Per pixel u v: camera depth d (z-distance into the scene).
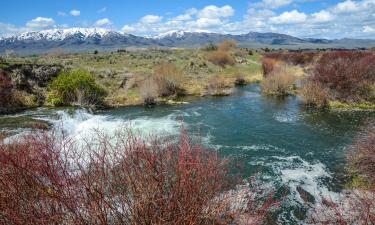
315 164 12.91
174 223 3.79
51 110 21.98
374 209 6.82
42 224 3.54
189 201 4.06
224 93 30.92
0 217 3.60
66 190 3.92
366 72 26.22
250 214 5.42
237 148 14.87
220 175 5.90
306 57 51.16
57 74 28.56
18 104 22.64
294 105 25.34
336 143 15.64
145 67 40.00
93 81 25.83
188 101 27.77
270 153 14.21
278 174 11.84
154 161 4.32
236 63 56.78
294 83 34.09
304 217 8.86
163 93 29.95
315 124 19.39
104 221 3.69
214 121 20.30
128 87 30.47
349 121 19.98
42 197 3.82
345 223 6.88
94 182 4.09
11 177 3.86
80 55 53.81
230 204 5.14
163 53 61.81
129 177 4.04
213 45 70.31
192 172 4.43
